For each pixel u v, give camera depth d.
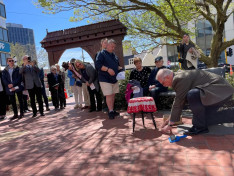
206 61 7.44
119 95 5.86
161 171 1.99
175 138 2.77
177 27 7.06
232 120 3.04
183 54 5.22
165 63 30.31
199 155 2.26
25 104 7.66
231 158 2.11
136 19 8.67
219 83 2.85
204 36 24.52
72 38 6.74
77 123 4.66
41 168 2.35
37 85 6.09
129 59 37.81
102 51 4.79
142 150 2.58
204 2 7.86
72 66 5.99
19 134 4.15
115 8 6.92
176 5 7.42
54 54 7.16
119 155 2.49
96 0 6.73
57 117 5.77
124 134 3.38
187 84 2.84
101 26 6.47
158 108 5.20
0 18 25.69
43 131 4.22
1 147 3.34
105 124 4.25
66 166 2.33
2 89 6.51
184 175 1.87
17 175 2.23
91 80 5.50
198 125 2.93
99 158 2.47
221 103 2.88
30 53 33.06
